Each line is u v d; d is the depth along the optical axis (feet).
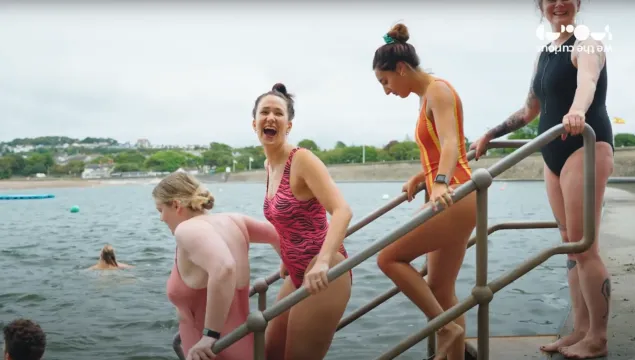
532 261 9.14
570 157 10.60
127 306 27.84
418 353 16.78
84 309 27.32
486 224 8.84
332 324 9.64
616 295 15.61
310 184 9.42
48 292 31.96
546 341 12.68
